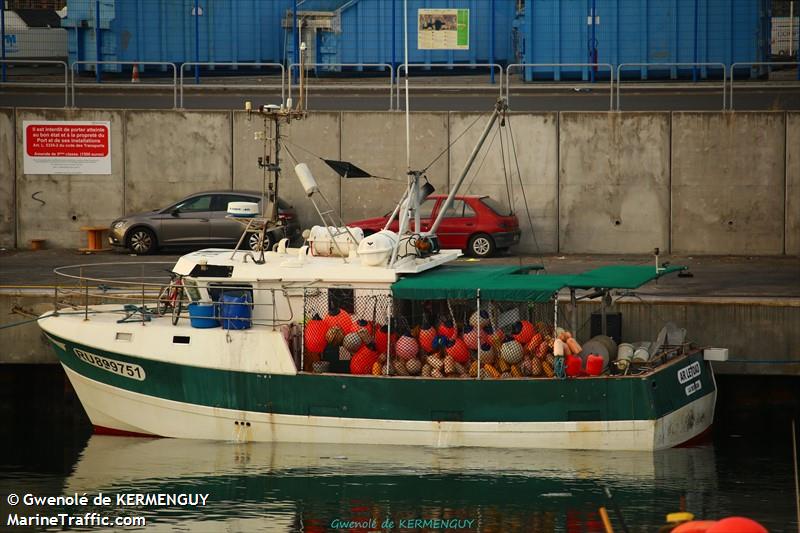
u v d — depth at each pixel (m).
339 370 60.78
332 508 52.19
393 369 60.28
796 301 69.56
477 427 59.12
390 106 105.69
